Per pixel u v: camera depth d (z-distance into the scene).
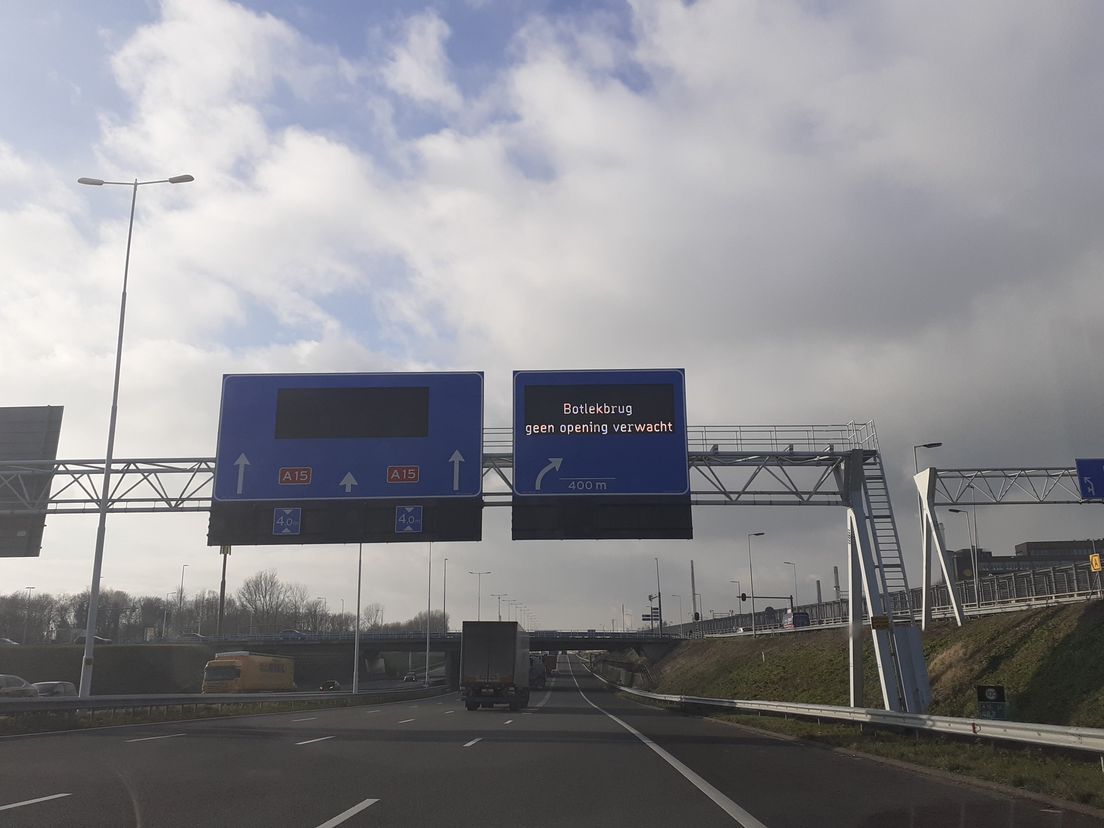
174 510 29.25
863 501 27.70
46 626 142.38
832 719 30.06
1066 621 32.53
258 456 27.19
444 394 27.48
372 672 136.62
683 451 26.80
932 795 13.00
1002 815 11.13
